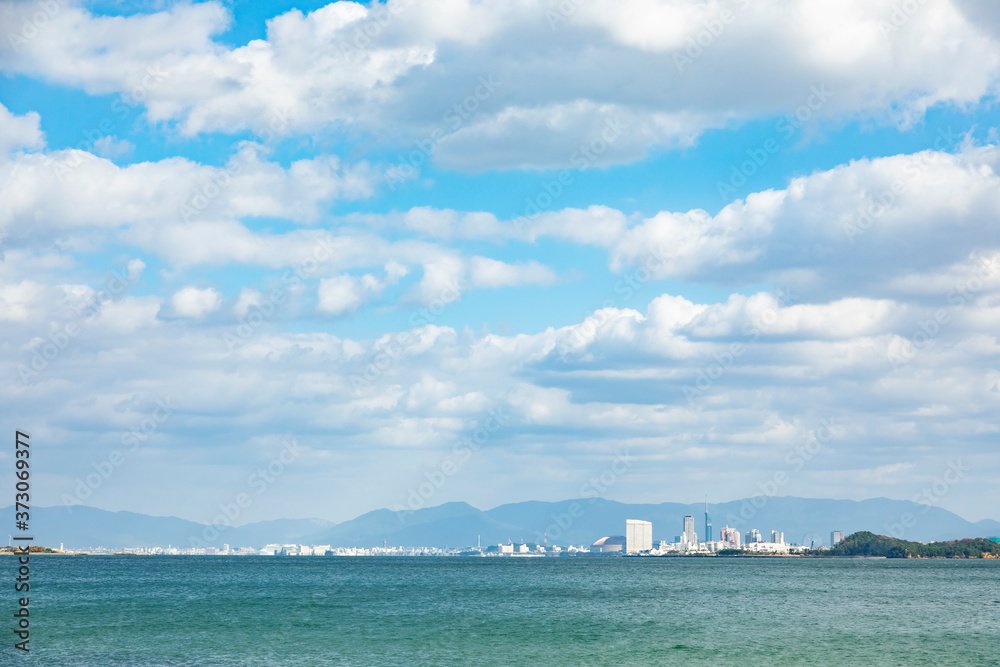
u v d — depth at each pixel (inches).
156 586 6988.2
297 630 3617.1
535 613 4498.0
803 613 4557.1
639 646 3169.3
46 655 2878.9
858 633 3602.4
